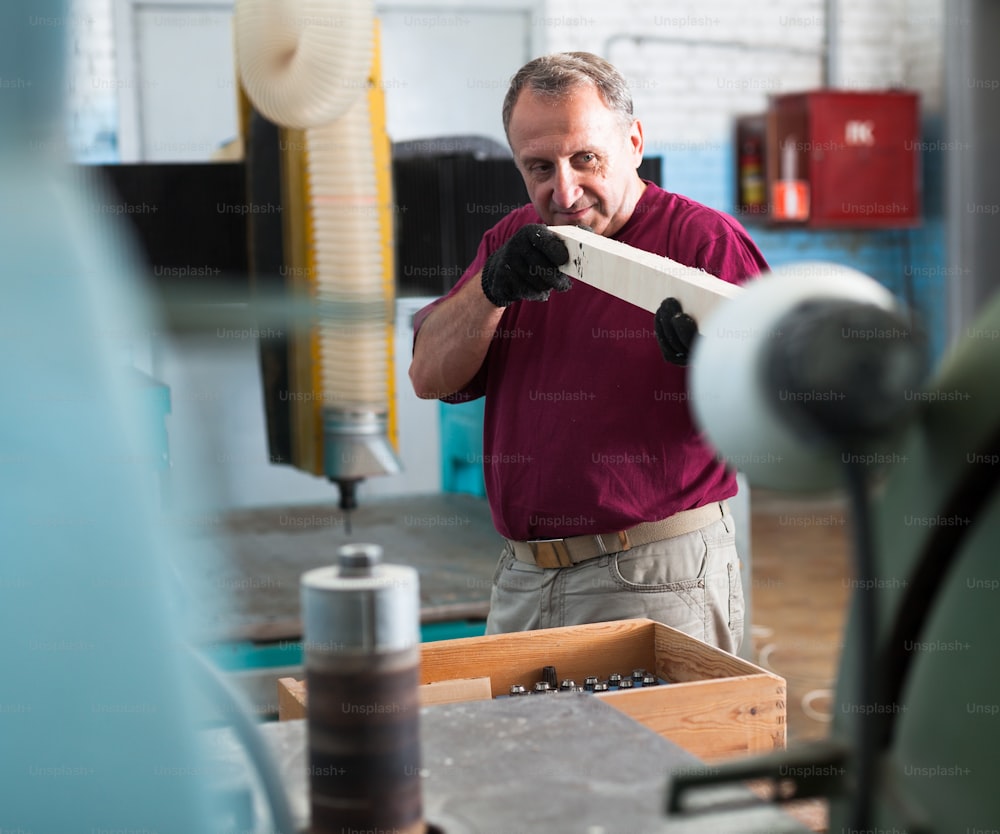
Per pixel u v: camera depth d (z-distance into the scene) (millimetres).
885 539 673
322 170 1863
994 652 612
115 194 2131
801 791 663
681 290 1236
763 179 6133
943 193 6281
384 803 739
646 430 1756
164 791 487
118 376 490
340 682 730
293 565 2506
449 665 1541
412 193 2291
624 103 1795
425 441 5391
